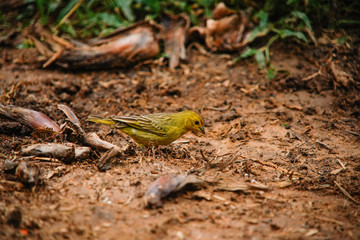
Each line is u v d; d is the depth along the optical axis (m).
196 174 7.74
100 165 8.08
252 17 15.33
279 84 12.95
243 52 14.82
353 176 8.40
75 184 7.48
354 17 15.41
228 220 6.55
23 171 7.18
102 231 6.11
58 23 16.27
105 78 13.62
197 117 9.62
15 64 14.21
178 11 16.47
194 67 14.40
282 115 11.45
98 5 17.52
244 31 14.91
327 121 11.13
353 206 7.26
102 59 13.83
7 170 7.45
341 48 14.23
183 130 9.60
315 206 7.17
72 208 6.68
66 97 11.88
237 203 7.11
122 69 14.33
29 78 13.11
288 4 14.94
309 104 12.05
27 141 8.93
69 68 13.88
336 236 6.27
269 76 13.05
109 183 7.57
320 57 14.09
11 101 11.21
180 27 15.11
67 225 6.19
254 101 12.31
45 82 12.75
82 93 12.31
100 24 16.52
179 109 11.91
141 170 8.21
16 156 8.20
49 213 6.47
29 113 9.38
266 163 8.89
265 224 6.50
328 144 9.95
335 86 12.52
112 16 16.20
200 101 12.42
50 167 7.96
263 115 11.50
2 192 6.91
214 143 10.04
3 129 9.24
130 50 13.98
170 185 7.09
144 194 7.20
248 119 11.29
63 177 7.71
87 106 11.86
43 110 10.91
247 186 7.58
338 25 15.15
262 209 6.95
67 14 15.72
